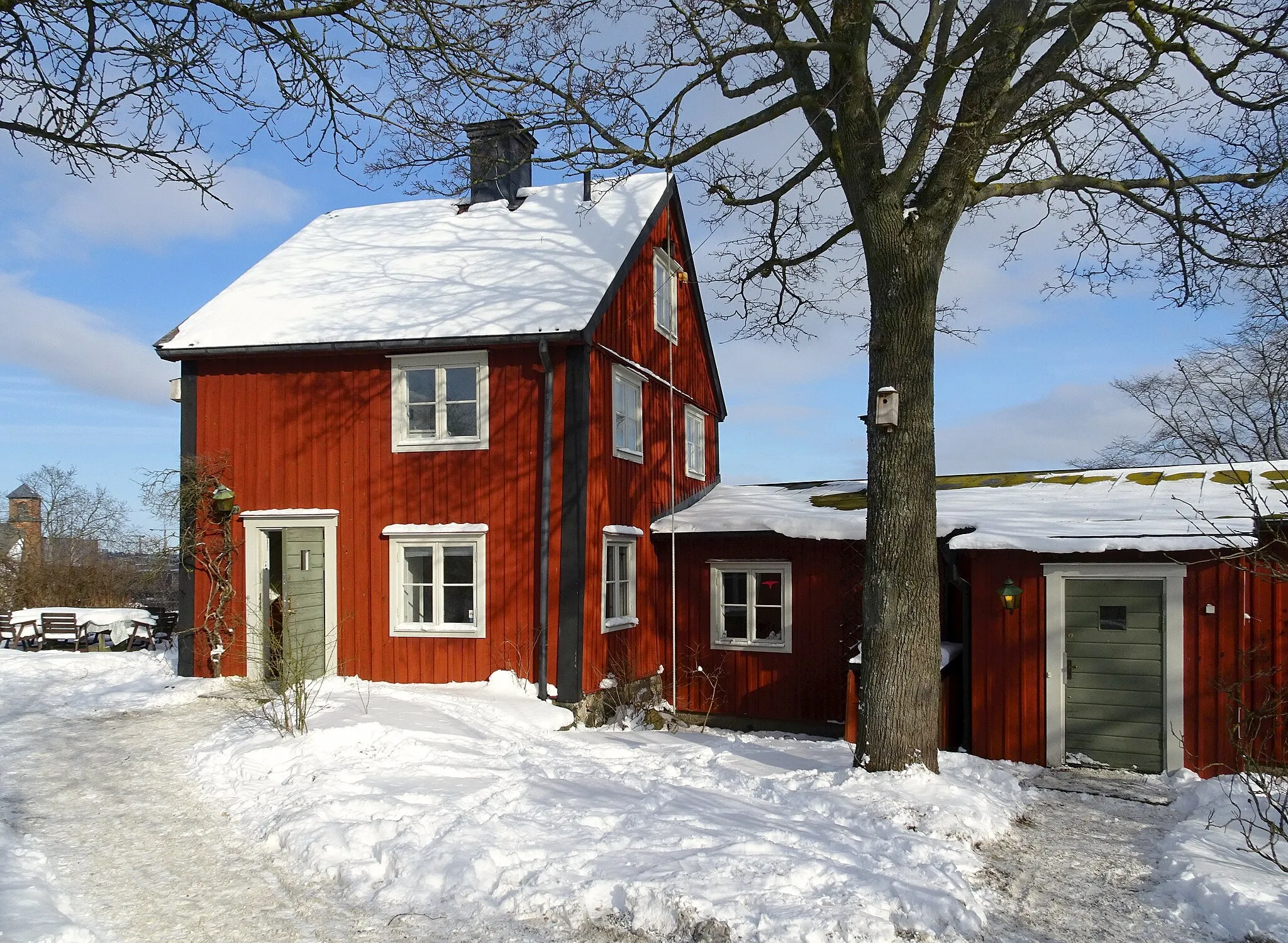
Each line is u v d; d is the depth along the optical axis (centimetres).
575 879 589
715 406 2122
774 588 1494
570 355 1305
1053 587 1083
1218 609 1012
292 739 919
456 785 805
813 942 510
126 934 534
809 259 1162
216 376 1427
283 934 538
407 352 1354
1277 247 969
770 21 881
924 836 701
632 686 1428
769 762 1000
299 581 1381
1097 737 1056
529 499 1309
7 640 2097
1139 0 834
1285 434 2259
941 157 870
